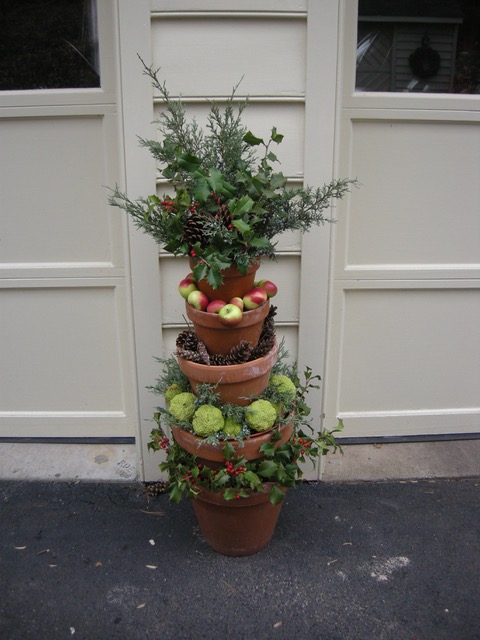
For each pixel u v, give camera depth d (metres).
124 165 2.16
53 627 1.88
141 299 2.31
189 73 2.08
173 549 2.21
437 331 2.69
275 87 2.11
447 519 2.36
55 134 2.40
